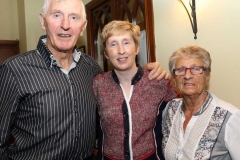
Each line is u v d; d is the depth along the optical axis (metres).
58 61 1.32
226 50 1.42
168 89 1.39
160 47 1.95
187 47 1.20
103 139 1.39
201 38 1.58
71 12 1.25
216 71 1.51
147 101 1.32
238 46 1.35
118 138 1.30
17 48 4.22
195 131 1.15
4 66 1.21
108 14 2.74
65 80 1.30
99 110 1.39
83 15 1.33
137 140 1.29
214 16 1.48
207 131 1.12
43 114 1.23
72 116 1.28
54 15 1.24
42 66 1.27
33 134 1.24
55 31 1.24
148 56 2.05
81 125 1.31
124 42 1.27
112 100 1.34
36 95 1.22
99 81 1.43
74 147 1.30
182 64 1.17
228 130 1.08
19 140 1.30
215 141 1.10
